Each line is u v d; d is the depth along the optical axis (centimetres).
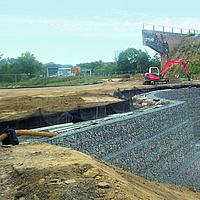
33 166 518
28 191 392
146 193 483
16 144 829
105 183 432
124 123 1423
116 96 3031
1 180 444
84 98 2933
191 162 2058
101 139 1238
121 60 12925
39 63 11794
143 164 1488
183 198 697
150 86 4866
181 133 2069
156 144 1658
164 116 1891
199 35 8869
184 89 3962
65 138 1028
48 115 1278
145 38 8738
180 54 8606
